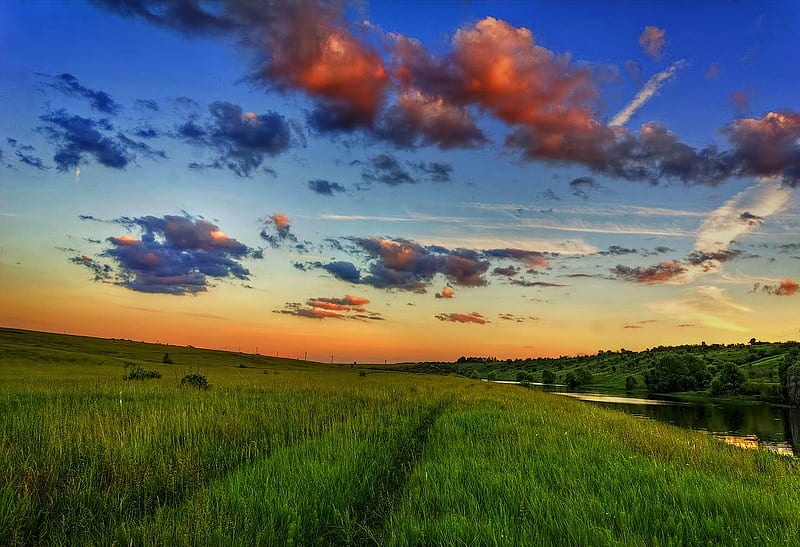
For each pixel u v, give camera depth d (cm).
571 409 2672
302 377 5300
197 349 14462
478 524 609
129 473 789
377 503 761
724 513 708
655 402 6744
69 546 565
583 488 802
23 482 700
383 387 3653
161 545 533
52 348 8069
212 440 1056
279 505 659
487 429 1502
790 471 1276
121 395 1903
